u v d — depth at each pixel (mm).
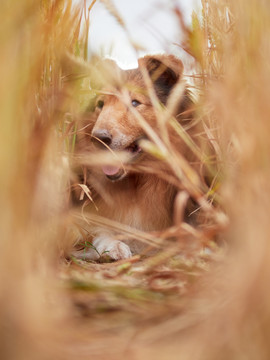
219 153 2941
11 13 1478
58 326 1463
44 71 2500
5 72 1414
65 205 2820
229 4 2672
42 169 1896
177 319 1622
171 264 2494
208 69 3043
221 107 1989
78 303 1836
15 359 1246
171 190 3834
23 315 1267
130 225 4008
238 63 1987
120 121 3768
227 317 1435
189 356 1367
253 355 1306
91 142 3879
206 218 3053
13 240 1373
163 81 4070
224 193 2279
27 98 1699
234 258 1715
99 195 3898
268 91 1699
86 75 2588
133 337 1501
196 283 2002
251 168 1681
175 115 3758
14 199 1393
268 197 1615
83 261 2994
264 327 1310
